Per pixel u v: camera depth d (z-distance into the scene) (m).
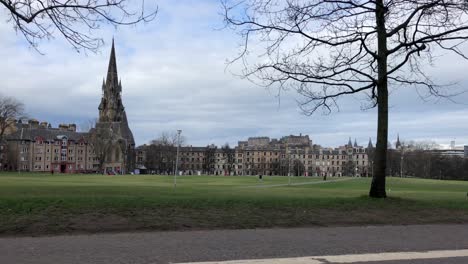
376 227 14.19
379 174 20.34
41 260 8.91
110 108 195.62
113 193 28.03
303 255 9.62
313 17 19.33
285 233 12.62
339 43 19.62
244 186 58.75
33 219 12.92
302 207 16.48
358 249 10.36
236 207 15.92
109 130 174.75
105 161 187.00
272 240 11.42
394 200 19.22
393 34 19.89
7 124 130.88
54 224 12.66
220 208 15.67
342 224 14.64
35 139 198.75
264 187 55.56
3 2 12.84
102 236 11.76
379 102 20.45
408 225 14.76
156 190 35.56
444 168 179.88
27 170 192.12
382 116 20.42
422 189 58.03
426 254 9.84
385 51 19.98
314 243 11.08
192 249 10.12
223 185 61.34
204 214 14.70
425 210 17.11
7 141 188.62
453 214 16.64
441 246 10.88
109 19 13.92
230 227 13.47
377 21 19.75
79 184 49.41
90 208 14.52
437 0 18.17
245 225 13.73
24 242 10.82
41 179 71.06
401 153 188.38
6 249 9.97
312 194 32.38
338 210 16.34
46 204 15.00
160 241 11.10
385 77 20.06
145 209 14.82
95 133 164.88
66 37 13.48
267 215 15.02
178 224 13.39
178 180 86.88
